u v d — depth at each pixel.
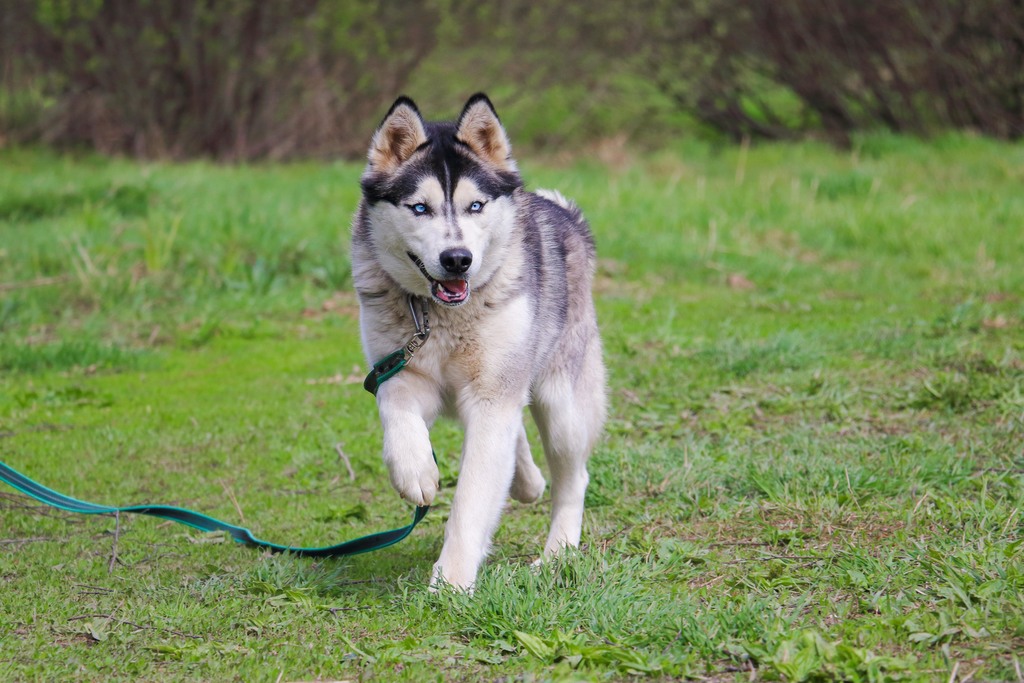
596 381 6.29
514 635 4.53
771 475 6.38
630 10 21.06
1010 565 4.79
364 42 20.75
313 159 21.58
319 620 4.92
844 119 21.55
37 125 21.45
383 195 5.44
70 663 4.52
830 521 5.75
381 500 6.87
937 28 20.22
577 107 22.45
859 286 12.55
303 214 15.16
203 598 5.22
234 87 21.00
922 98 21.28
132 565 5.73
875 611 4.65
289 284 12.88
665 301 12.16
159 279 12.63
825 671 4.04
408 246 5.35
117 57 20.61
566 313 6.02
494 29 21.11
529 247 5.75
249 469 7.48
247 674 4.37
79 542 6.08
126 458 7.70
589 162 20.58
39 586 5.40
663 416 8.14
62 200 15.67
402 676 4.29
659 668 4.20
